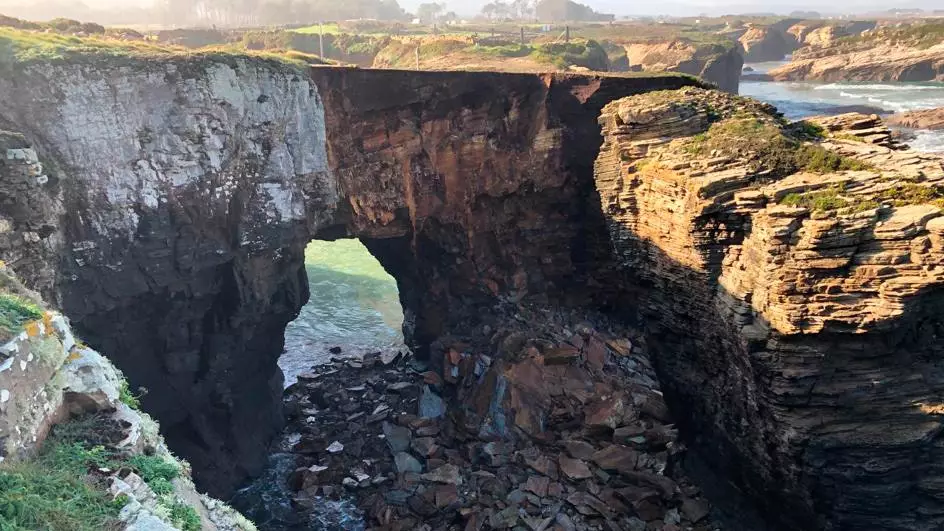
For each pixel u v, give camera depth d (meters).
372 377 42.19
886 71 141.75
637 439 28.73
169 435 31.50
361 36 108.75
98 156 26.34
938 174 19.39
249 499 31.38
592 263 42.22
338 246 76.38
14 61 24.62
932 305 18.16
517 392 32.06
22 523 10.30
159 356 30.38
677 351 26.69
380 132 37.22
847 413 19.42
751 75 171.00
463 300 42.31
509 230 41.84
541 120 39.78
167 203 28.22
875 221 18.22
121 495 11.69
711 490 25.84
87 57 25.95
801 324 19.14
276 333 35.66
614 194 27.75
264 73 31.12
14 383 11.79
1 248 22.52
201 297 30.41
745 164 22.25
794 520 21.86
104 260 26.92
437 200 39.62
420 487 29.17
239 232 30.84
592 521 25.69
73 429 13.05
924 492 19.34
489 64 69.56
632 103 27.20
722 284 22.36
